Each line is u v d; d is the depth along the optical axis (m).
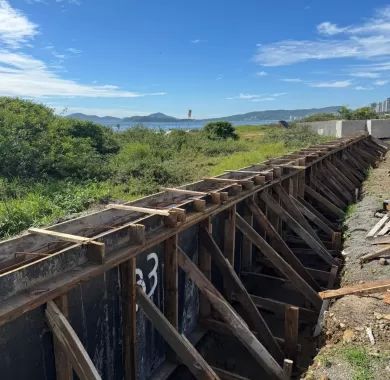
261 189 8.70
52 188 12.20
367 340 5.38
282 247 8.20
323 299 7.03
